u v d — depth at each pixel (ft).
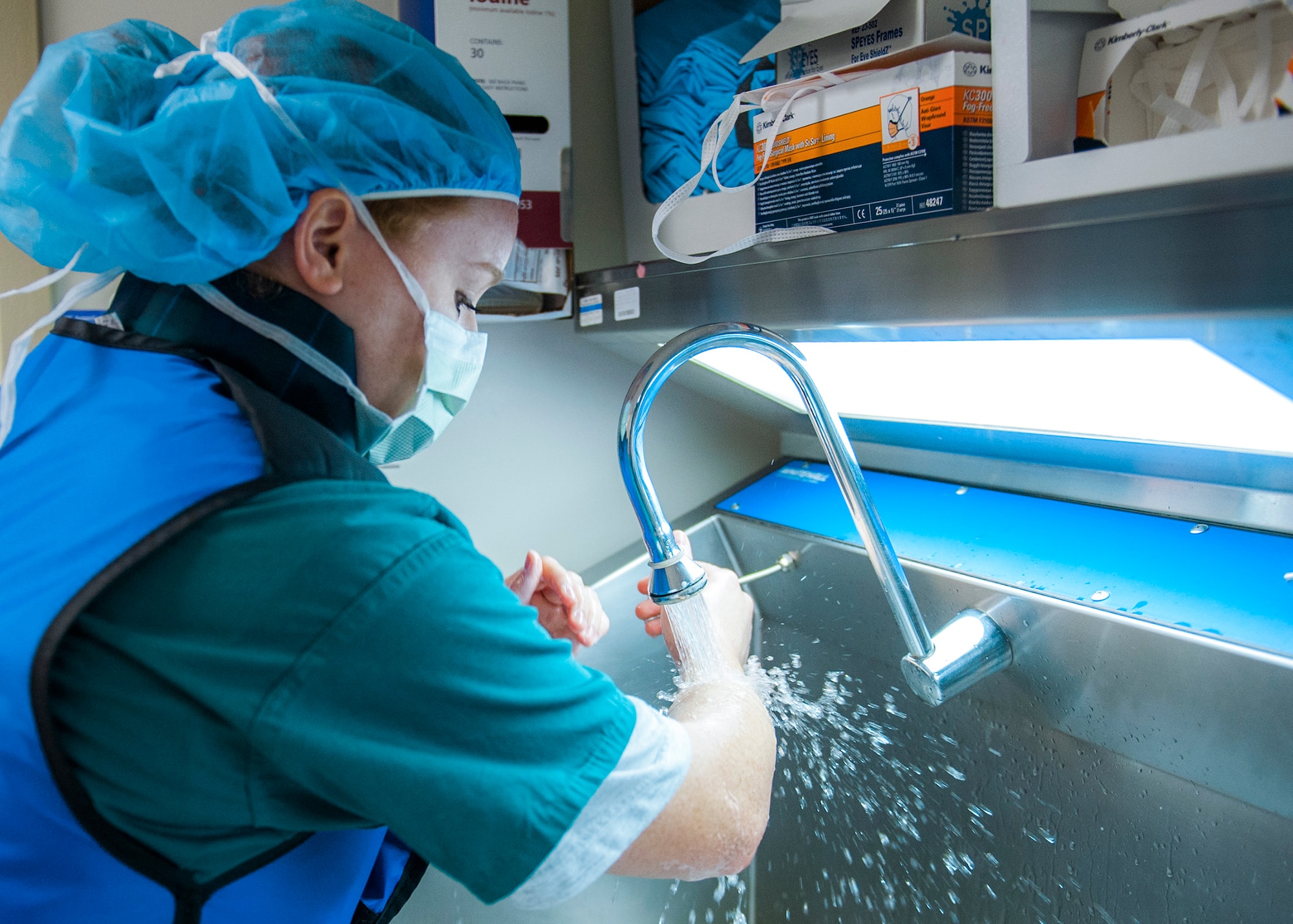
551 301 5.57
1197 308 2.24
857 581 5.01
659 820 2.39
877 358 4.35
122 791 2.13
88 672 2.08
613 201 6.12
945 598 4.46
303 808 2.30
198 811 2.18
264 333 2.63
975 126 3.18
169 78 2.57
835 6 3.59
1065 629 3.83
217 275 2.53
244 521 2.14
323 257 2.62
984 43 3.10
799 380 3.21
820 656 5.38
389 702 2.10
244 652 2.05
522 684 2.21
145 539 2.09
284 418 2.43
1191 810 3.58
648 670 5.57
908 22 3.38
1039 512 4.70
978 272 2.85
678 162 5.27
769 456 7.09
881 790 4.52
